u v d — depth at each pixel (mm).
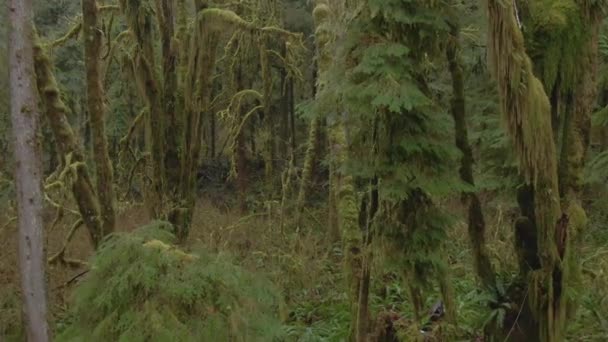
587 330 4871
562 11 3594
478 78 5695
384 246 3797
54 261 6523
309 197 13312
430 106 3633
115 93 11961
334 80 3629
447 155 3551
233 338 2217
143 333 2096
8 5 2945
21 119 2947
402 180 3471
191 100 6109
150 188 6312
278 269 7473
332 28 4824
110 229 5566
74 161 5730
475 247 4121
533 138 3357
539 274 3666
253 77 15133
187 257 2336
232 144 13164
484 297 3918
